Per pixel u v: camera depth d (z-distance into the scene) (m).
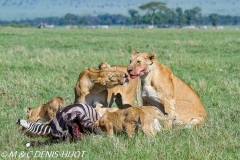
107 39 44.91
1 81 18.14
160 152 10.11
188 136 11.05
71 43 38.81
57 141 11.29
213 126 11.69
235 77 19.73
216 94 16.41
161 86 12.09
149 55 11.92
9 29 73.31
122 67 12.98
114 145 10.35
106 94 12.68
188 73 20.41
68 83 18.14
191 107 12.41
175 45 35.81
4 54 26.41
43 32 64.44
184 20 190.75
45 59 23.70
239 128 11.91
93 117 11.52
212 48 32.53
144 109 11.15
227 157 9.89
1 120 13.07
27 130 11.56
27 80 18.23
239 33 60.12
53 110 12.26
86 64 22.78
